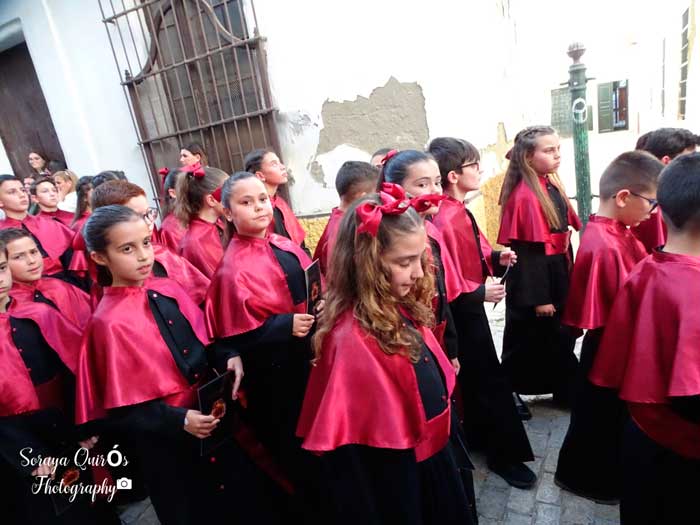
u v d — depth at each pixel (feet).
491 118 17.15
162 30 14.85
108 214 5.24
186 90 15.10
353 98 13.10
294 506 6.48
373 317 3.87
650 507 4.71
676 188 4.20
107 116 16.71
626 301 4.92
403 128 12.85
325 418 3.84
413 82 12.48
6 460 5.77
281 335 5.95
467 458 5.08
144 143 16.16
